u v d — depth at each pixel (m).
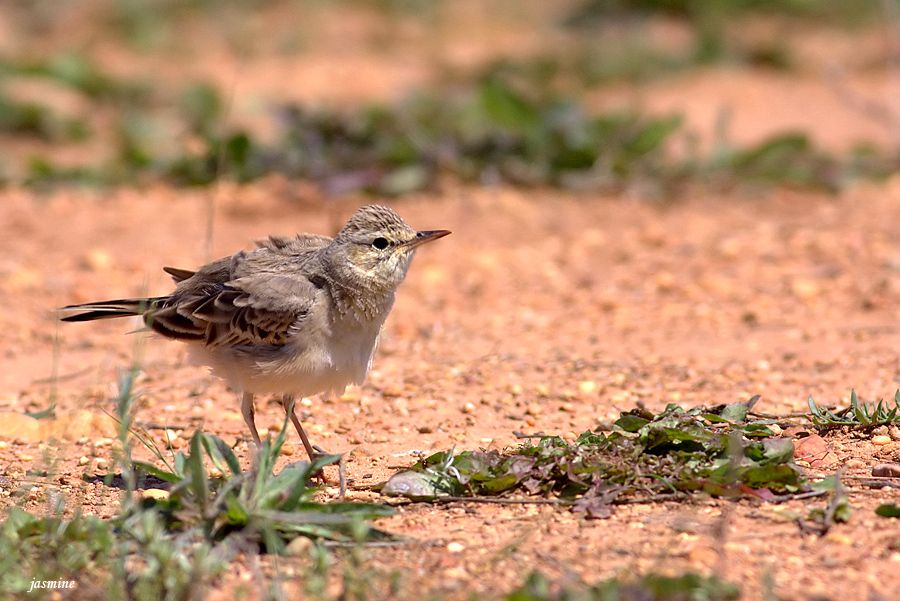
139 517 7.86
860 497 8.58
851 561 7.50
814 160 21.50
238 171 20.73
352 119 21.64
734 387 11.70
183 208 19.47
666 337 13.69
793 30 35.16
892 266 15.85
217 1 37.19
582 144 20.95
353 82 30.12
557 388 11.88
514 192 20.41
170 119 25.58
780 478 8.62
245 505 7.97
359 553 7.38
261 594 7.14
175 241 17.72
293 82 30.12
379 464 9.95
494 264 16.73
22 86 27.56
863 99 27.06
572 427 10.71
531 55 31.77
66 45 33.50
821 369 12.15
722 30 34.00
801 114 26.53
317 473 9.58
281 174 20.78
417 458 10.06
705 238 17.81
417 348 13.54
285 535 7.99
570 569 7.43
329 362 9.62
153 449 9.34
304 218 18.84
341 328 9.63
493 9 39.09
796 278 15.72
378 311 9.77
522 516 8.44
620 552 7.69
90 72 27.56
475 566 7.55
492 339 13.82
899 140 23.53
